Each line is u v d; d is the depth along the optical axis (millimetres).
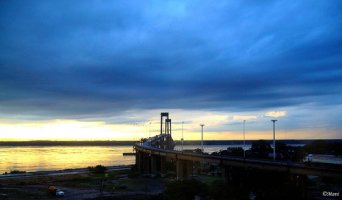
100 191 139625
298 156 172250
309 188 111625
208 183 137125
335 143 184125
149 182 173000
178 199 107875
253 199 98938
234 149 195750
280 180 111000
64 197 128750
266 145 197250
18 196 128000
